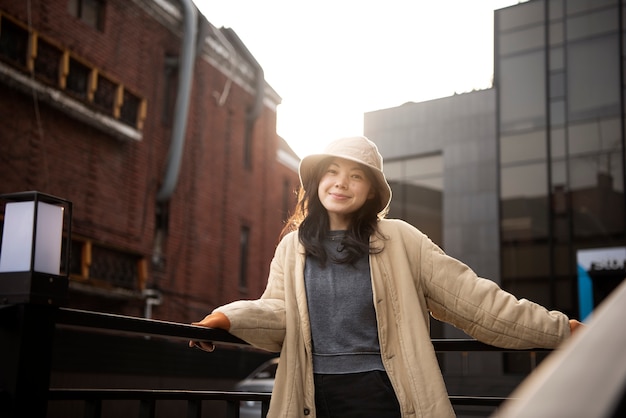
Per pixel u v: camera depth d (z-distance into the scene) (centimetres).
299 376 191
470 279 196
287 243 213
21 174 1234
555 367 50
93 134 1409
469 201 2388
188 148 1730
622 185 2127
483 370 2125
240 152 1972
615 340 50
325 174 207
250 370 1736
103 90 1423
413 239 202
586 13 2284
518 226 2284
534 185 2281
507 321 189
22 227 146
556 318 190
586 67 2258
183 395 200
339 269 198
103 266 1405
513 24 2417
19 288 141
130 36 1530
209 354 1569
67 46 1345
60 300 147
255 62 2003
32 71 1223
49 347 144
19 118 1238
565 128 2259
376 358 190
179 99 1568
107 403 1066
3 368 138
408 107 2597
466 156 2431
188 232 1708
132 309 1485
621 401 44
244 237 2005
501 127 2386
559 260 2186
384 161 2628
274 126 2175
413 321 190
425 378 184
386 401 184
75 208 1348
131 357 1318
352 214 206
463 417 1200
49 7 1306
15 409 135
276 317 198
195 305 1705
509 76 2398
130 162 1510
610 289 2092
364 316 192
